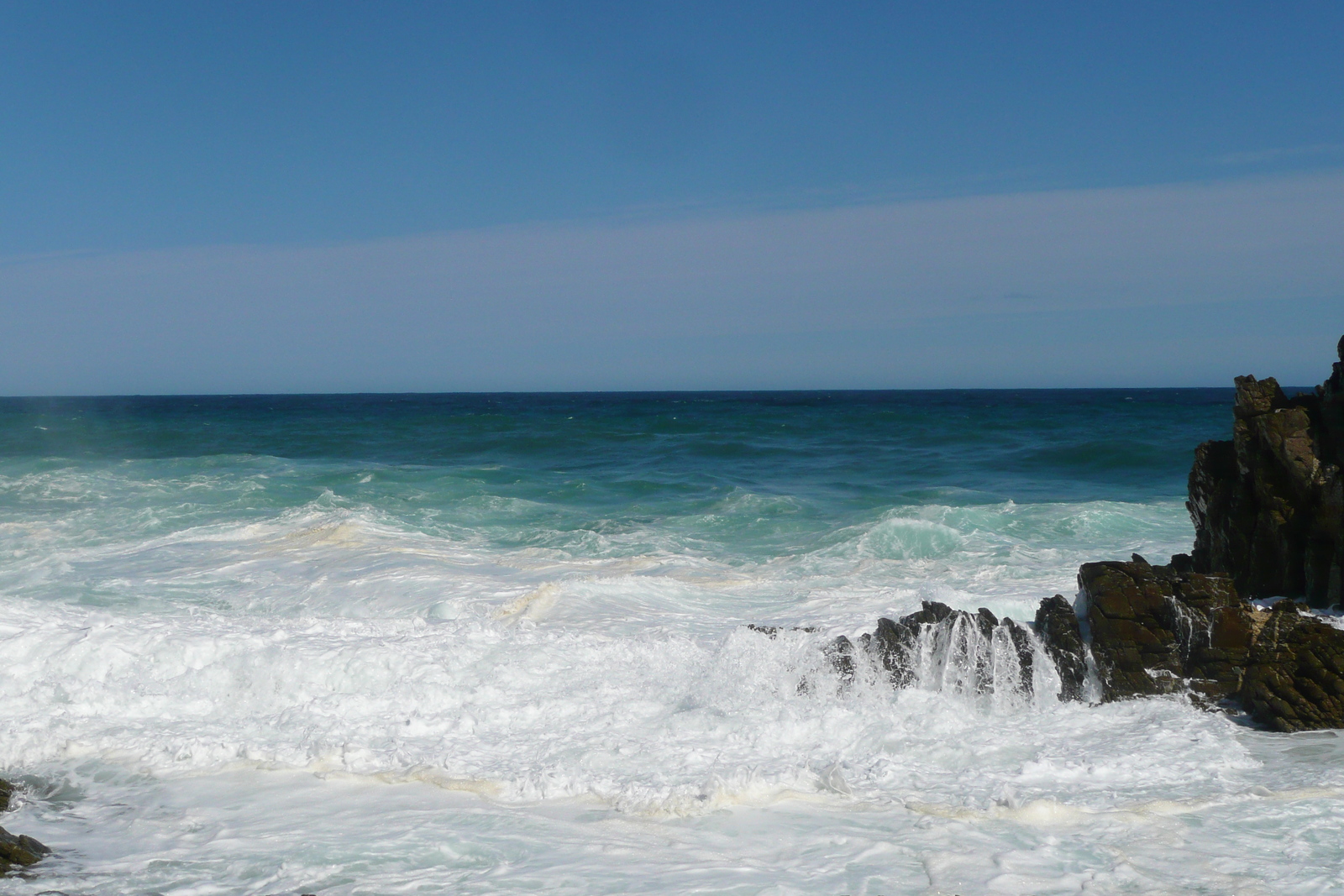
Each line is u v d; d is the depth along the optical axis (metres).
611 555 15.48
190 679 8.38
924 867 5.31
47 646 8.79
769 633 8.85
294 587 12.79
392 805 6.21
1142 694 8.02
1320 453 9.12
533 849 5.59
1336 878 5.09
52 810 6.20
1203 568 10.19
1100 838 5.62
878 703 8.02
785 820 5.93
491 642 9.22
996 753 7.01
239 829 5.89
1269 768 6.68
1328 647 7.73
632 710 7.80
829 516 19.34
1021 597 11.23
